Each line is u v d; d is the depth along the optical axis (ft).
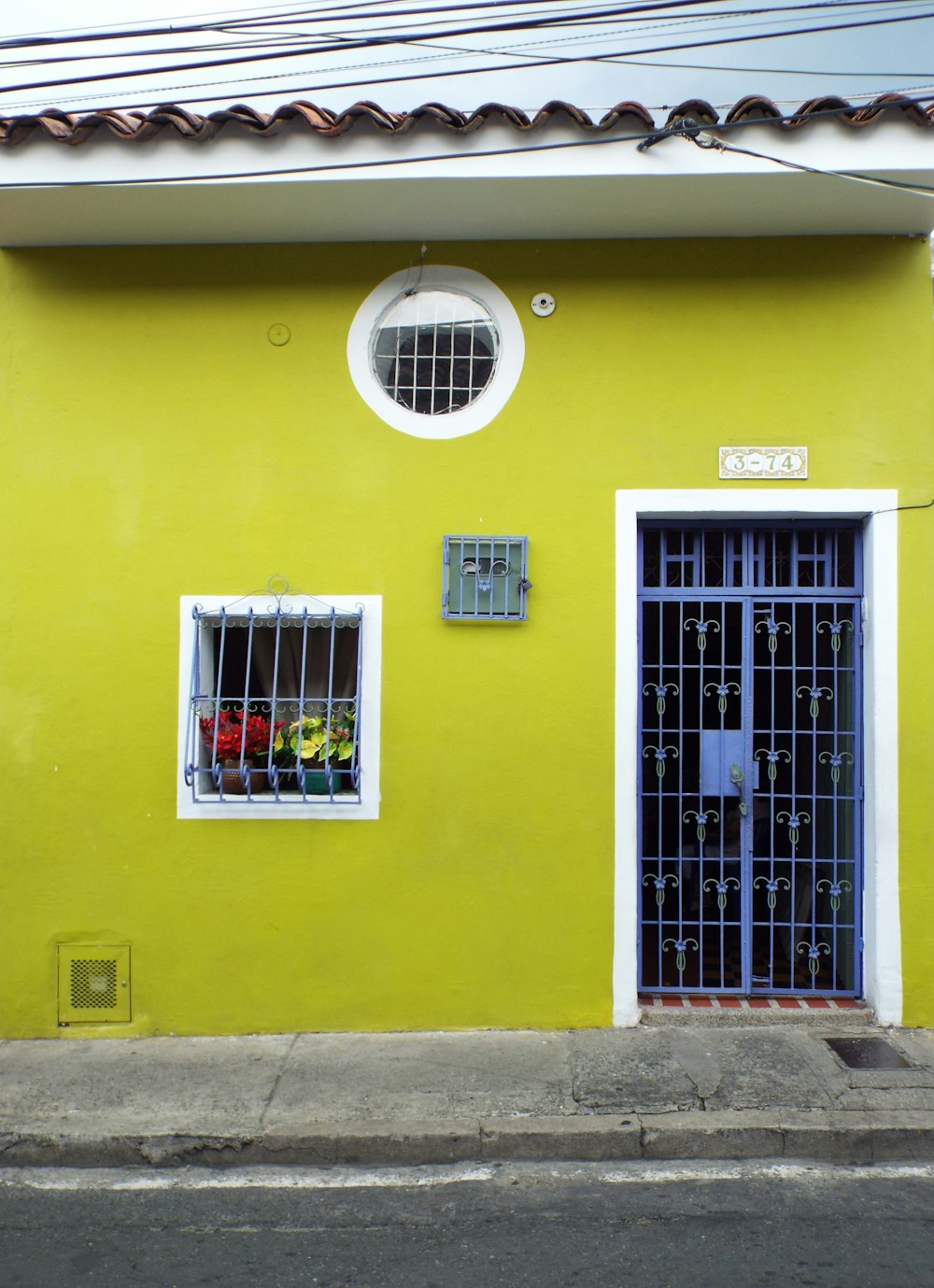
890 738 16.87
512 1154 13.62
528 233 17.07
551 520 17.19
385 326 17.52
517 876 17.01
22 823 17.21
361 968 17.03
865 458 16.99
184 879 17.11
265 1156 13.58
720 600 17.58
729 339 17.11
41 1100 14.66
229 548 17.34
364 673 17.17
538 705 17.08
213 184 15.64
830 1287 10.82
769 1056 15.72
